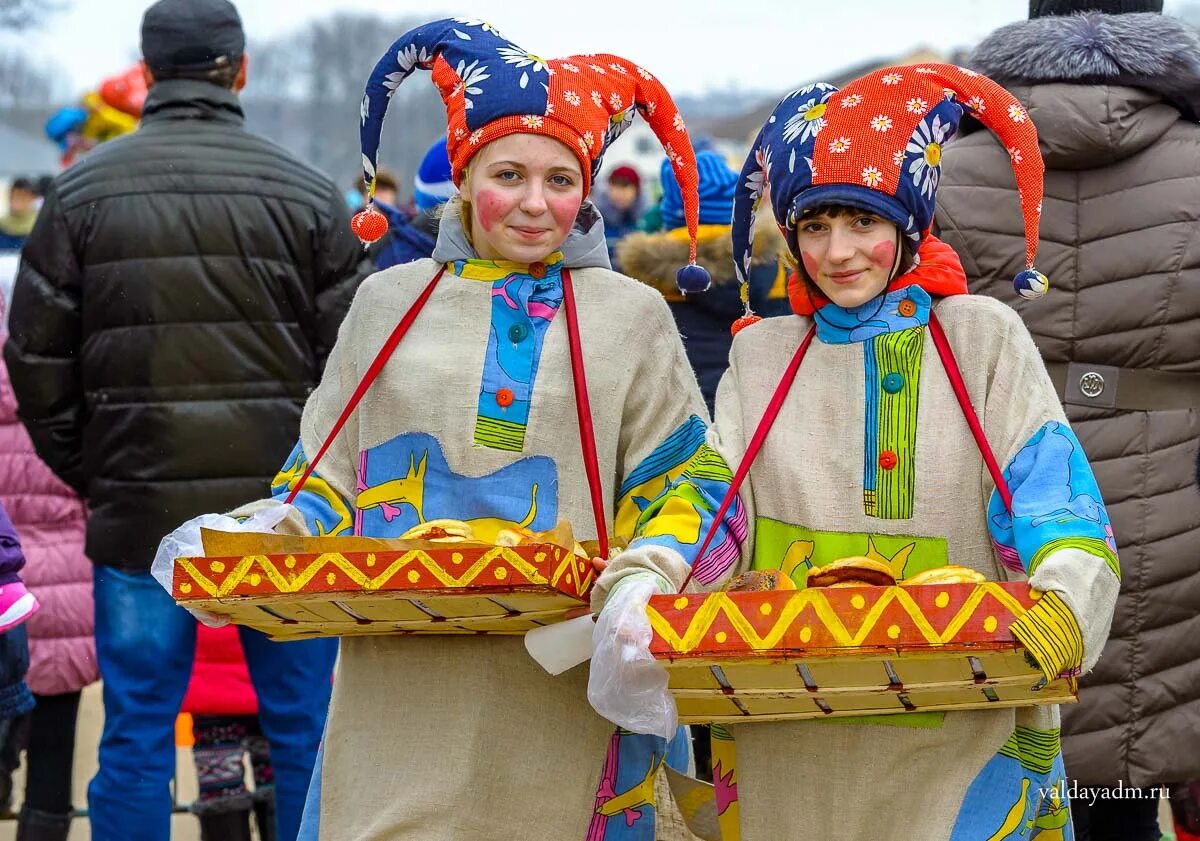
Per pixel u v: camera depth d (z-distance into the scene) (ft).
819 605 10.41
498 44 12.85
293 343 17.95
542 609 11.57
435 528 11.93
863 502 11.89
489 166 12.61
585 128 12.60
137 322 17.54
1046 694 10.89
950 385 11.87
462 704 12.46
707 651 10.61
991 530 11.57
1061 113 15.57
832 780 11.62
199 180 17.70
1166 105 15.87
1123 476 15.90
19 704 16.92
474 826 12.41
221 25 18.17
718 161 21.02
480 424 12.71
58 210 17.71
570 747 12.53
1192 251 15.62
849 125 11.78
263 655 17.92
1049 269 15.89
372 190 13.64
